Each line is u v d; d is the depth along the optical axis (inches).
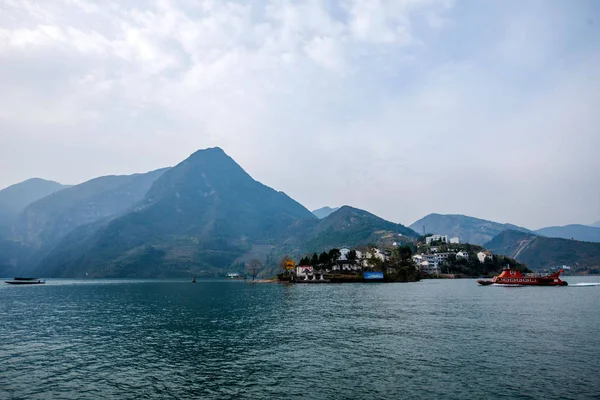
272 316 3371.1
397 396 1318.9
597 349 1930.4
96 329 2770.7
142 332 2615.7
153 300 5438.0
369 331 2512.3
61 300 5625.0
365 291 6525.6
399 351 1935.3
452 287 7573.8
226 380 1524.4
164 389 1433.3
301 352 1956.2
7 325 3011.8
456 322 2822.3
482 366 1647.4
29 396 1375.5
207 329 2706.7
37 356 1942.7
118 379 1555.1
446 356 1819.6
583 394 1316.4
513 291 6333.7
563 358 1759.4
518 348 1964.8
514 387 1387.8
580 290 6633.9
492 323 2760.8
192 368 1697.8
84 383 1510.8
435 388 1389.0
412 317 3117.6
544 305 3981.3
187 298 5772.6
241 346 2126.0
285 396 1341.0
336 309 3811.5
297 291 6978.4
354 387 1413.6
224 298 5639.8
